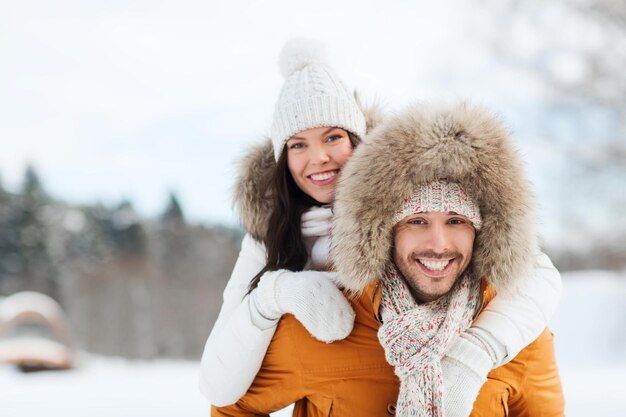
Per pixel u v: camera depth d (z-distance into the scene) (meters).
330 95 1.84
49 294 20.44
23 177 24.02
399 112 1.51
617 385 3.66
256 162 1.91
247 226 1.91
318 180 1.82
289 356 1.58
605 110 11.33
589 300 7.93
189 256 17.09
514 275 1.46
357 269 1.48
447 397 1.38
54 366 5.89
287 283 1.53
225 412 1.69
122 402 3.69
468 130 1.43
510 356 1.46
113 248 19.91
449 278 1.46
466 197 1.45
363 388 1.54
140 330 15.43
